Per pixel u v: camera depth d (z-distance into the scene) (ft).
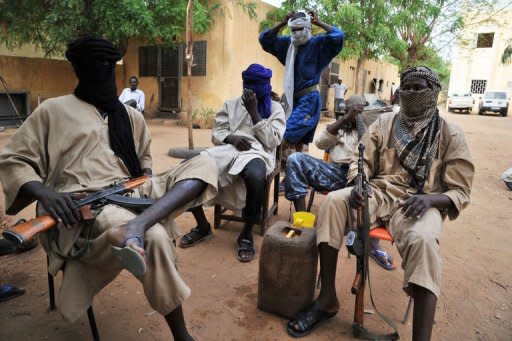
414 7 47.80
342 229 7.77
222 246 11.64
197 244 11.71
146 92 45.19
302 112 15.48
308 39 15.24
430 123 8.16
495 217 15.28
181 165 7.17
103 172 7.15
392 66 88.89
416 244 6.80
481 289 9.76
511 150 32.45
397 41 46.91
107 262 6.19
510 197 18.19
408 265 6.85
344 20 42.14
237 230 12.87
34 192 6.11
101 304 8.59
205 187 6.92
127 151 7.61
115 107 7.43
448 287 9.80
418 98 7.79
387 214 8.14
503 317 8.63
